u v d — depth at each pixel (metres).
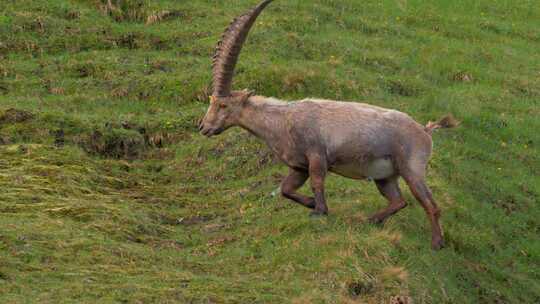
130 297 28.44
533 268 40.03
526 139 53.62
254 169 43.94
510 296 36.19
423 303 31.00
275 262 32.94
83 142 46.03
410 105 53.28
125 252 32.88
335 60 58.00
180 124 48.62
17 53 57.56
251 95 35.31
